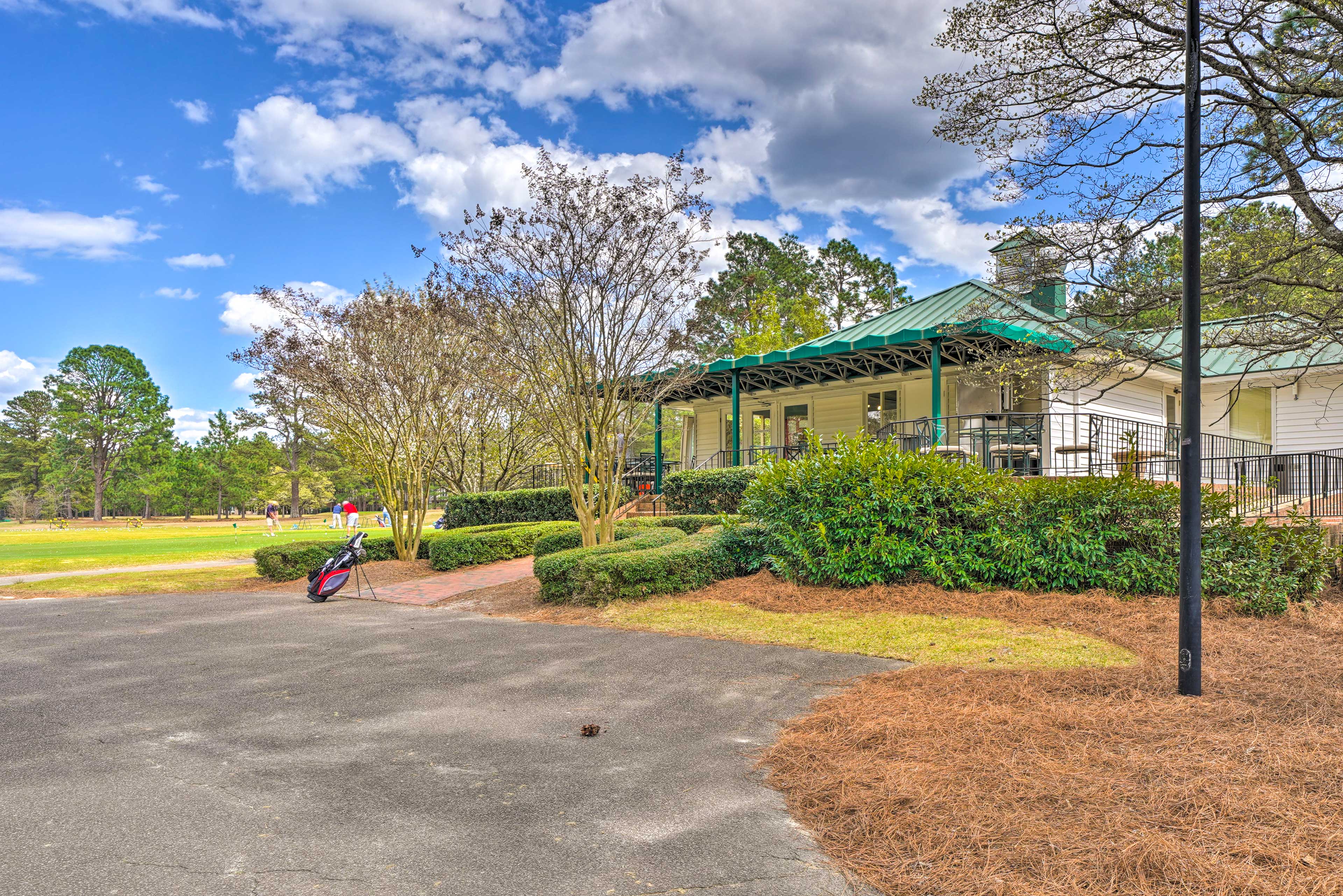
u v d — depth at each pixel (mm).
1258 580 7102
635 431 14422
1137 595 7566
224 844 2977
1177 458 14102
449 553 12930
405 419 14039
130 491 67562
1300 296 9703
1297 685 4762
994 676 5180
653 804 3344
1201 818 2994
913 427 16781
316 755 4059
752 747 4090
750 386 18797
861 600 7949
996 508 8344
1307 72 8117
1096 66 8469
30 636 8086
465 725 4570
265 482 54406
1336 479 12930
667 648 6566
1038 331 10930
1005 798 3211
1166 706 4422
